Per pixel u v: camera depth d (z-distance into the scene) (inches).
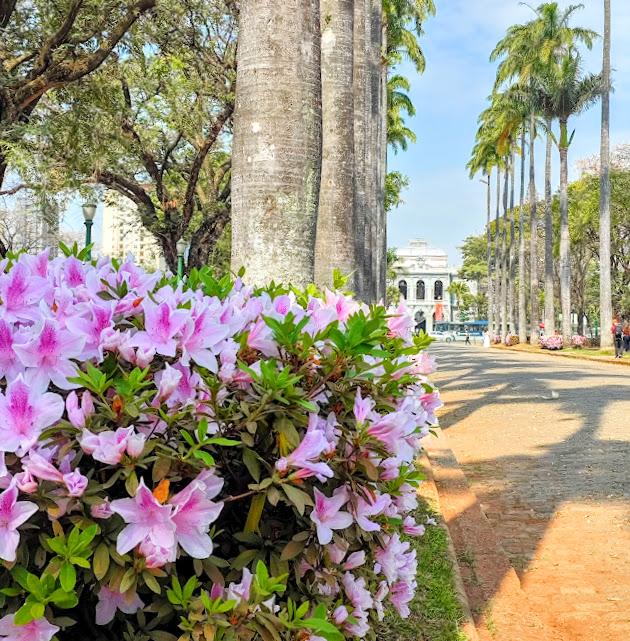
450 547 183.9
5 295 72.4
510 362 1116.5
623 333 1327.5
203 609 63.5
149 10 595.2
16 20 538.6
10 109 480.1
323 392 83.4
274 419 74.3
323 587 79.1
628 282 1895.9
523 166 2017.7
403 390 100.3
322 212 274.1
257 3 168.9
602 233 1326.3
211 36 709.3
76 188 590.6
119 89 676.7
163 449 64.3
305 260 169.8
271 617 63.3
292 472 69.5
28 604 55.4
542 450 361.1
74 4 468.1
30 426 61.3
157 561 60.3
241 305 88.9
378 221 828.6
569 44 1477.6
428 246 4534.9
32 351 64.8
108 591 63.7
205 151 871.1
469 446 378.6
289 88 168.1
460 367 977.5
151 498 59.6
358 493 76.2
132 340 69.5
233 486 77.6
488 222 2655.0
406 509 103.5
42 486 59.8
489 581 172.4
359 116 442.6
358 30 451.2
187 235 1099.9
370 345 79.0
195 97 780.6
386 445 79.7
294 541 71.3
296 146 168.6
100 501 59.8
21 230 702.5
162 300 77.3
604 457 339.0
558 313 2859.3
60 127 533.3
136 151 807.1
